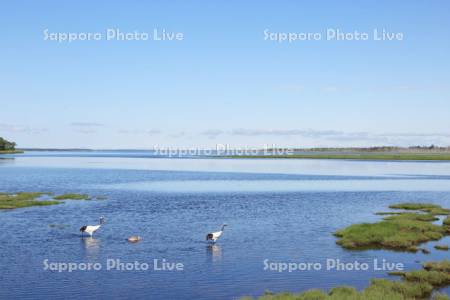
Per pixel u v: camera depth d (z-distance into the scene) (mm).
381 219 54938
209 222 51969
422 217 54719
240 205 67375
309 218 55469
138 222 51562
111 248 38875
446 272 31500
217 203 69688
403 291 27562
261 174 142250
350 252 38156
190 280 30422
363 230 44406
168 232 45844
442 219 55469
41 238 42438
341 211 61844
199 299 26938
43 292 27906
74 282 29828
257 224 50875
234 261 35094
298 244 40938
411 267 33781
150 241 41688
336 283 30078
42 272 31969
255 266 33812
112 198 75875
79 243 40625
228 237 43719
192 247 39500
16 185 101250
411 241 41562
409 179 121812
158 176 132875
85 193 84500
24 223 50312
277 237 43844
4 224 49625
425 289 28172
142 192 86812
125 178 124750
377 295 26266
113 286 29156
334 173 147250
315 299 25766
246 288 29000
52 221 51750
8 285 29188
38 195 78250
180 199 75000
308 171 158625
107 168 182625
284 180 117812
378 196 81375
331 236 44438
